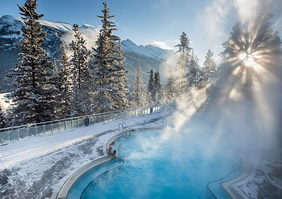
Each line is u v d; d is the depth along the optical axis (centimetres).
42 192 753
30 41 1888
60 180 851
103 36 2359
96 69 2491
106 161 1133
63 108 2617
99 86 2364
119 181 1073
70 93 2641
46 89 2053
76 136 1510
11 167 945
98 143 1386
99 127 1855
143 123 2150
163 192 1008
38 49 1988
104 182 1016
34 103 1859
